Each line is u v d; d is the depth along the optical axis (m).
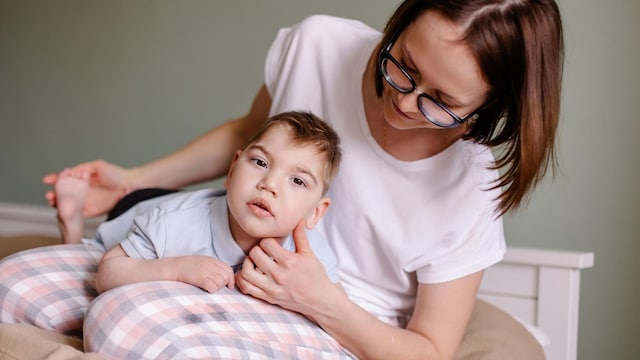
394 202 1.39
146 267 1.16
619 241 2.29
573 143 2.32
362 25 1.55
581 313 2.33
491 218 1.40
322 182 1.22
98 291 1.21
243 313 1.12
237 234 1.23
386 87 1.23
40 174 3.03
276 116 1.25
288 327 1.16
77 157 2.97
